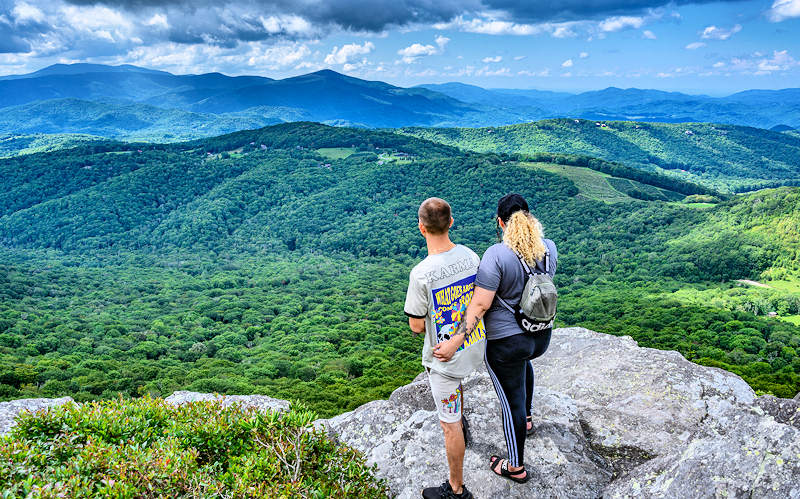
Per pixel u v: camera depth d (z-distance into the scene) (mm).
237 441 3086
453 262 2764
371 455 3498
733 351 67938
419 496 3025
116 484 2336
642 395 4191
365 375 56812
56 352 70938
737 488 2326
